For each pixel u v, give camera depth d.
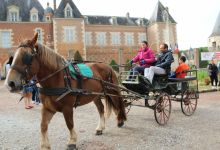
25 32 42.09
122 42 50.47
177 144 6.12
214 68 18.39
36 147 6.18
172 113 9.59
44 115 5.51
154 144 6.13
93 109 10.93
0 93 18.67
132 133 7.04
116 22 50.50
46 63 5.30
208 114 9.46
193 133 6.99
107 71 7.04
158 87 8.09
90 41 48.44
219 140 6.39
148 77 7.79
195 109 9.93
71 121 5.66
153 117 8.96
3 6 42.59
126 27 50.91
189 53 33.81
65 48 42.91
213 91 16.72
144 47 8.59
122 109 7.46
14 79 4.80
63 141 6.52
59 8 43.28
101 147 5.97
